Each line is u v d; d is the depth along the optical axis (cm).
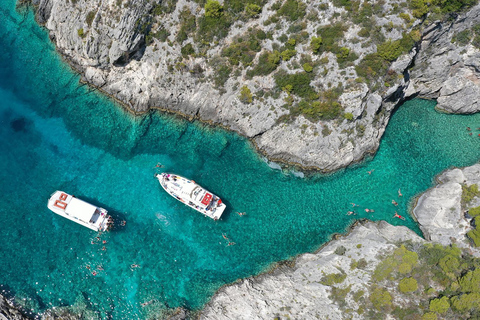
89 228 4747
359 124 5103
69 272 4566
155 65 5109
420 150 5406
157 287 4606
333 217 5050
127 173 5066
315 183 5206
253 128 5238
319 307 4175
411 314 3972
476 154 5388
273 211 5044
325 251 4772
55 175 4972
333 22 4775
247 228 4947
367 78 4844
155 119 5312
